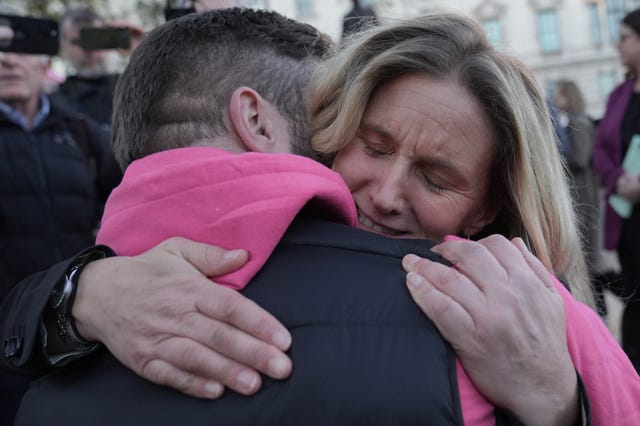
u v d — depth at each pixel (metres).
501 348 0.83
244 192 0.89
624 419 0.92
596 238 3.37
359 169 1.06
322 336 0.82
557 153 1.15
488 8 25.86
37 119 2.62
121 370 0.90
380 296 0.85
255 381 0.80
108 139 2.76
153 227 0.92
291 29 1.10
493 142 1.05
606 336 1.00
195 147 0.96
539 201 1.11
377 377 0.79
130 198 0.95
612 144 3.24
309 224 0.94
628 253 3.16
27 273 2.46
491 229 1.24
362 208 1.08
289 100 1.05
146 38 1.07
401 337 0.82
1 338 1.03
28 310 0.96
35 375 1.00
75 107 3.35
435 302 0.83
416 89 1.02
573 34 26.09
